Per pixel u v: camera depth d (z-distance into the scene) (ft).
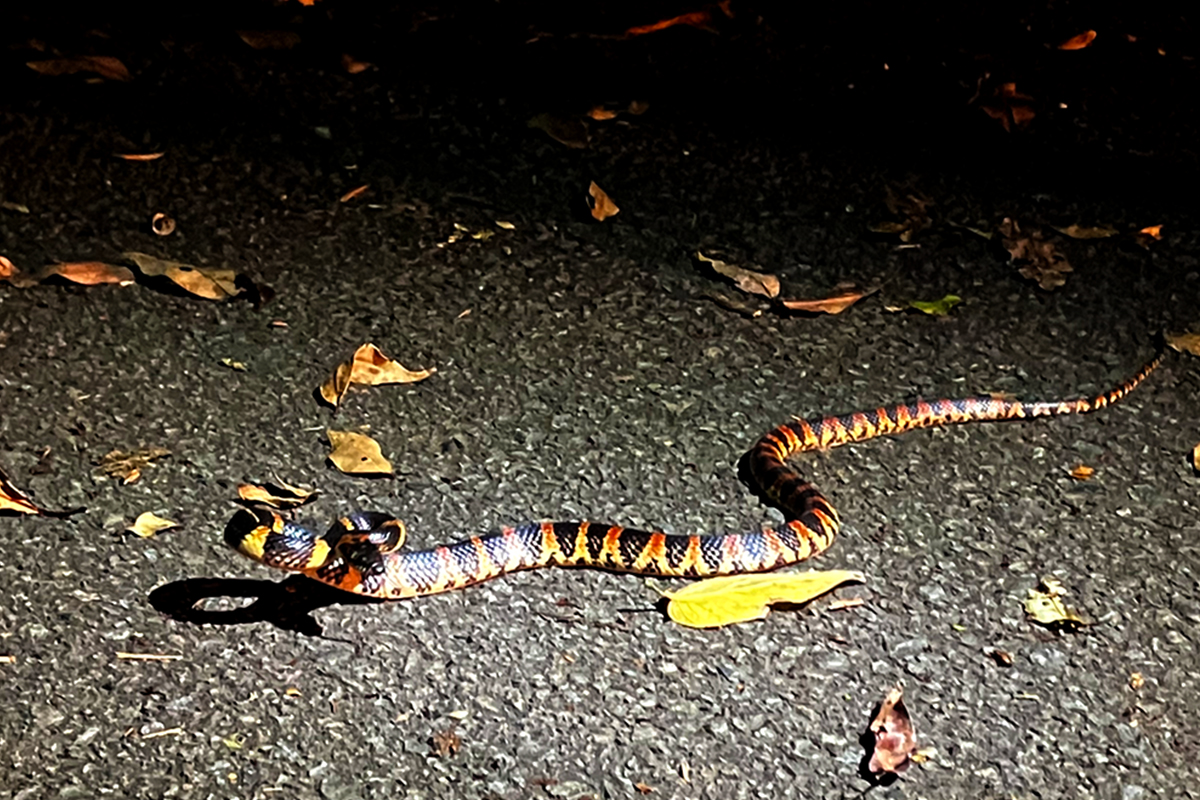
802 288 5.59
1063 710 4.58
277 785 4.33
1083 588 4.83
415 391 5.18
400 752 4.40
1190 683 4.66
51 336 5.21
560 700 4.51
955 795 4.42
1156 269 5.77
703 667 4.60
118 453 4.93
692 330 5.44
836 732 4.50
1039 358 5.46
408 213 5.67
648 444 5.10
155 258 5.42
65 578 4.65
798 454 5.13
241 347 5.24
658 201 5.81
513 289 5.49
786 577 4.75
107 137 5.75
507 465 5.02
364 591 4.64
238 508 4.84
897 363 5.41
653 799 4.36
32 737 4.37
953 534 4.94
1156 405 5.35
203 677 4.49
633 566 4.77
